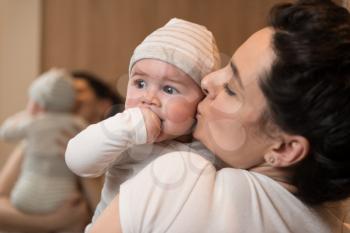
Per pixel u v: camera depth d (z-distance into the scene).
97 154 0.49
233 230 0.45
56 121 1.92
